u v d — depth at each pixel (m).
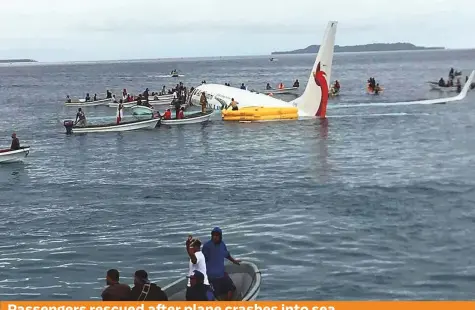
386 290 15.06
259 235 20.19
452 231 19.91
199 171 32.66
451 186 26.58
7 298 15.30
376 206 23.47
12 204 26.36
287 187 27.64
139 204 25.41
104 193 27.92
